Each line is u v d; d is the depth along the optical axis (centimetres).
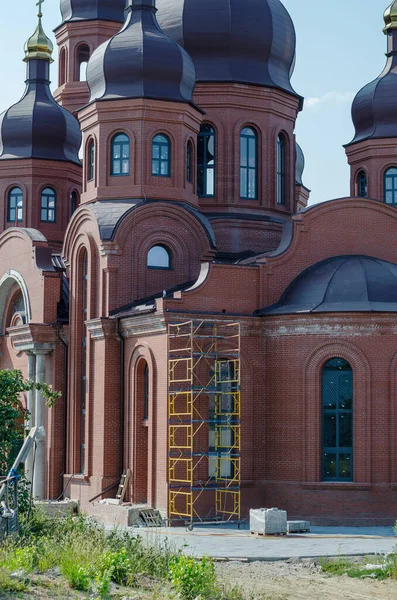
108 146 5572
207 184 5994
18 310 6309
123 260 5362
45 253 5941
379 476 4725
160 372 4869
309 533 4444
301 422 4812
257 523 4400
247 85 5994
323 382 4828
